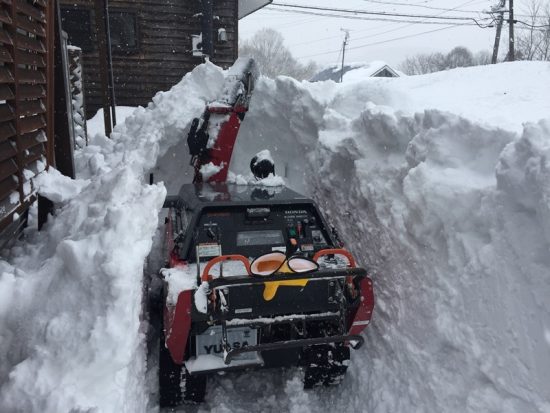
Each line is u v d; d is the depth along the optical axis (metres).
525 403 2.22
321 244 3.40
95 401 2.07
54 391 1.98
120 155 5.42
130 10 11.84
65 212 3.38
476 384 2.53
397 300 3.37
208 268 2.83
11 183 3.12
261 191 3.95
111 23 11.85
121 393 2.20
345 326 3.26
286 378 3.73
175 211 4.20
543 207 2.19
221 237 3.26
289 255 3.08
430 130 3.29
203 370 2.95
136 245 2.49
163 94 5.91
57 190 3.79
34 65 3.56
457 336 2.64
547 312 2.15
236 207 3.35
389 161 3.87
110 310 2.20
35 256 3.20
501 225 2.53
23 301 2.41
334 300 3.14
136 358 2.73
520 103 6.95
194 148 4.84
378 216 3.71
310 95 5.64
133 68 12.24
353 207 4.21
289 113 5.93
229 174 4.98
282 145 6.20
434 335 2.91
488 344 2.46
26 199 3.43
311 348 3.31
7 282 2.46
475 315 2.57
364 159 4.13
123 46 12.07
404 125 3.76
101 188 3.22
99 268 2.29
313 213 3.49
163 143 5.61
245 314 2.98
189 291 2.79
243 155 6.30
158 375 3.33
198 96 5.80
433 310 2.91
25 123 3.41
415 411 2.90
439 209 2.95
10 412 1.98
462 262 2.75
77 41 11.73
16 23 3.08
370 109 4.14
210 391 3.57
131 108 11.80
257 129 6.25
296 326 3.30
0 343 2.28
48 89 3.99
